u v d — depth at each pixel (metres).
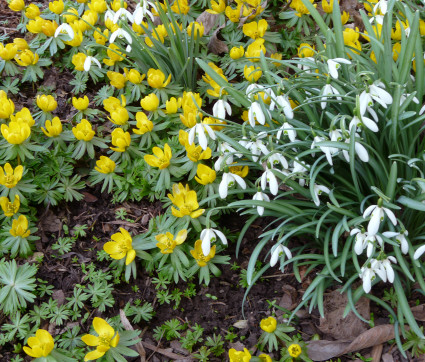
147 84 1.04
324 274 0.86
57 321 0.88
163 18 1.00
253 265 0.87
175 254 0.91
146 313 0.90
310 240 0.95
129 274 0.91
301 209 0.92
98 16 1.11
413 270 0.90
